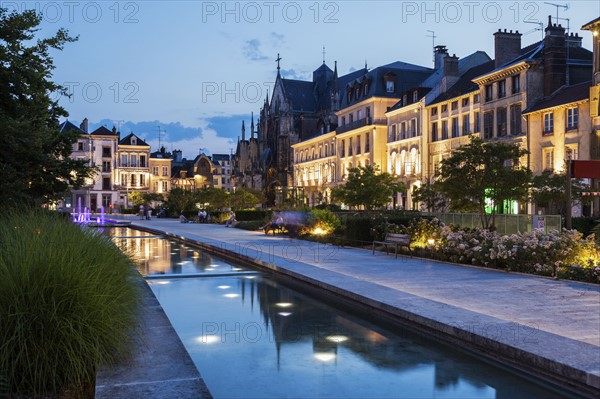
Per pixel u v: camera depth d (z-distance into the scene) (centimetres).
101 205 10256
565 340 741
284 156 10119
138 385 582
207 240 2705
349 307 1128
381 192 4084
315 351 807
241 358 776
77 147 10075
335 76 8969
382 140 6444
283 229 3253
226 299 1226
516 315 925
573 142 3550
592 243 1533
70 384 613
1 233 788
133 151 10831
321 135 8019
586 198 2912
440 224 2269
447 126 5075
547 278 1386
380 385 661
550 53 3925
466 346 799
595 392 596
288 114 10194
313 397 626
